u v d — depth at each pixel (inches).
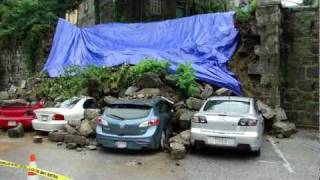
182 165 391.5
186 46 698.2
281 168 384.2
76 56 770.2
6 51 973.2
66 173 355.9
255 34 661.3
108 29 801.6
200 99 572.4
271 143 508.7
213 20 729.6
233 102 449.4
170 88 594.9
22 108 565.0
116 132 435.2
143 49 732.7
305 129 644.7
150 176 350.0
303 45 661.9
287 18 673.6
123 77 620.4
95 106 595.2
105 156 427.5
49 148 464.4
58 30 828.6
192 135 425.1
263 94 645.9
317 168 384.8
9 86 965.8
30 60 898.7
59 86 661.9
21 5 950.4
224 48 692.7
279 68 648.4
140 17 994.1
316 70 651.5
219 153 447.8
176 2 1095.6
